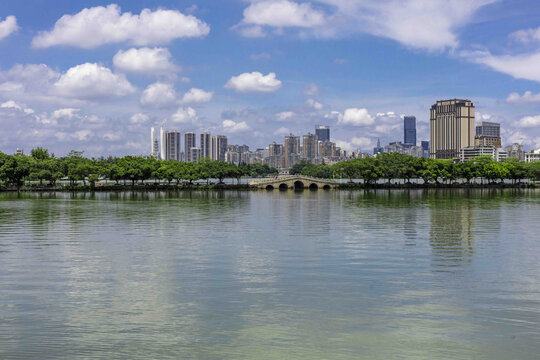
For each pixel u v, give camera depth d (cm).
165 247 6431
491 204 14475
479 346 3034
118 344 3069
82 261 5500
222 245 6581
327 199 17675
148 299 3988
